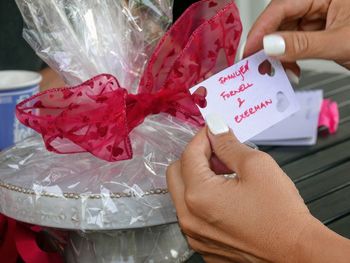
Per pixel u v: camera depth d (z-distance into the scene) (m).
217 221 0.61
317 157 1.10
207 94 0.67
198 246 0.67
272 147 1.15
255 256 0.61
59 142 0.69
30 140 0.74
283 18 0.86
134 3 0.71
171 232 0.71
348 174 1.01
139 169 0.65
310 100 1.32
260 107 0.69
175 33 0.68
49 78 1.32
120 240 0.68
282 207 0.59
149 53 0.72
